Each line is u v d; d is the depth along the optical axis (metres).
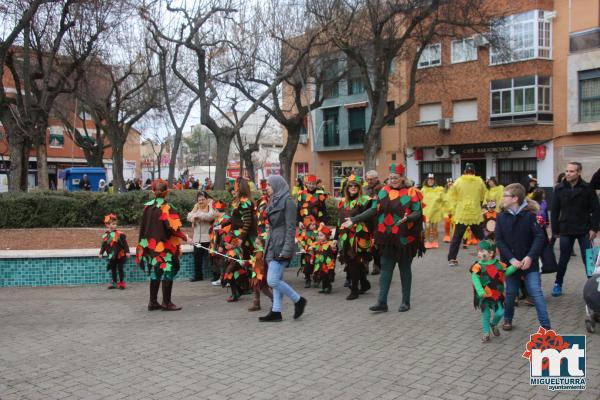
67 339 6.71
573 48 28.30
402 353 5.90
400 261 7.72
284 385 5.03
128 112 30.70
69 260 10.40
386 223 7.71
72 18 18.42
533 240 6.27
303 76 25.69
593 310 6.31
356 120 38.62
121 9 17.67
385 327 7.00
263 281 8.20
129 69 26.09
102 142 34.66
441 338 6.44
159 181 8.30
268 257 7.45
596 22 27.45
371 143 24.52
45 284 10.33
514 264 6.22
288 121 26.31
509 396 4.64
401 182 7.78
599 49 27.23
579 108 28.03
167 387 5.04
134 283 10.59
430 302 8.44
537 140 29.20
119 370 5.53
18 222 13.95
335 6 20.11
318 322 7.38
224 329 7.11
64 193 14.79
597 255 7.36
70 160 47.06
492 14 24.03
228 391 4.91
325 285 9.47
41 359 5.92
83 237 12.56
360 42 22.80
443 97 32.88
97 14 17.94
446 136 32.88
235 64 22.22
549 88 29.22
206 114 17.22
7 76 33.16
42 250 10.59
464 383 4.96
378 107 24.22
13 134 16.95
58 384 5.16
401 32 26.47
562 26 28.62
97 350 6.23
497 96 30.67
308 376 5.25
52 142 45.38
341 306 8.38
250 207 8.80
